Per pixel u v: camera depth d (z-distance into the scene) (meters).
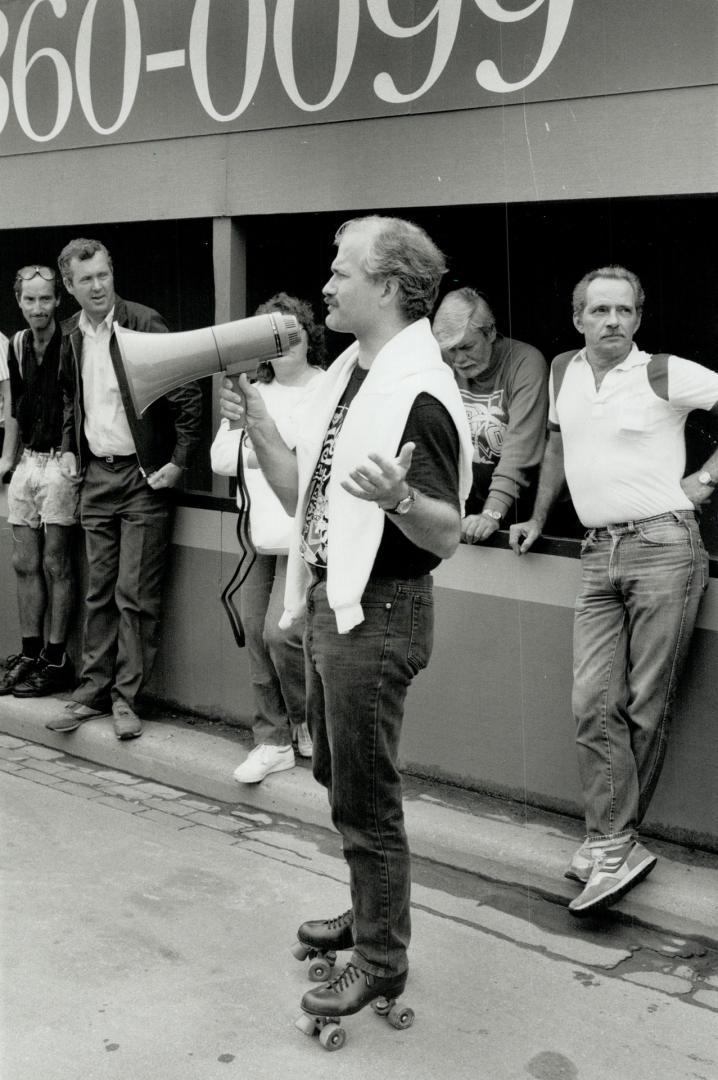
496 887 3.57
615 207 3.77
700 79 3.30
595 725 3.30
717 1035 2.79
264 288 4.62
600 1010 2.89
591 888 3.23
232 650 4.68
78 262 4.44
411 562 2.64
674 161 3.38
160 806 4.23
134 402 2.75
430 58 3.82
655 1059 2.70
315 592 2.72
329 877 3.62
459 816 3.82
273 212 4.32
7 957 3.12
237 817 4.13
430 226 4.14
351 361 2.80
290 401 4.02
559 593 3.72
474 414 3.97
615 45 3.43
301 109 4.18
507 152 3.69
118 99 4.74
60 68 4.93
